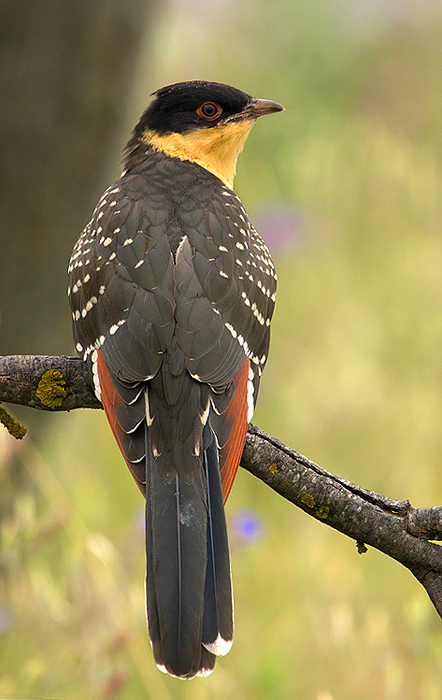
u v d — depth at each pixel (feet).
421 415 43.06
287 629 33.99
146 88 44.91
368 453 42.55
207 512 23.20
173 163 30.50
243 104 32.48
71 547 29.07
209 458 23.93
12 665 27.91
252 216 52.19
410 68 56.08
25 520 28.19
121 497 40.24
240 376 25.41
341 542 37.29
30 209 37.93
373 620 31.58
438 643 29.86
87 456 41.88
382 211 51.11
